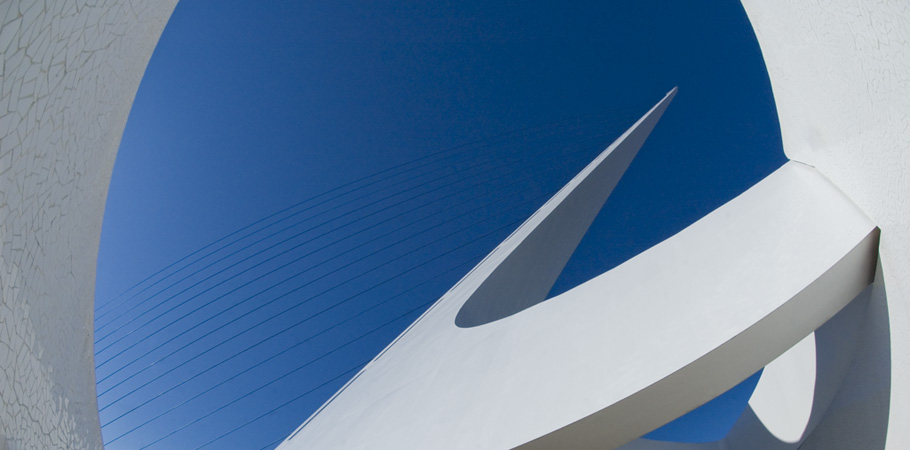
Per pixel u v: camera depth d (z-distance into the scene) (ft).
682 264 20.31
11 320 7.36
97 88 8.55
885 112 14.15
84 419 10.44
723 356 15.42
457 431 18.24
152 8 9.26
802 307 15.66
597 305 21.04
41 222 8.02
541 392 17.66
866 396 17.89
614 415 15.52
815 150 19.94
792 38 18.02
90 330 10.90
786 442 24.70
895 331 15.48
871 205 15.98
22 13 5.79
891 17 11.84
